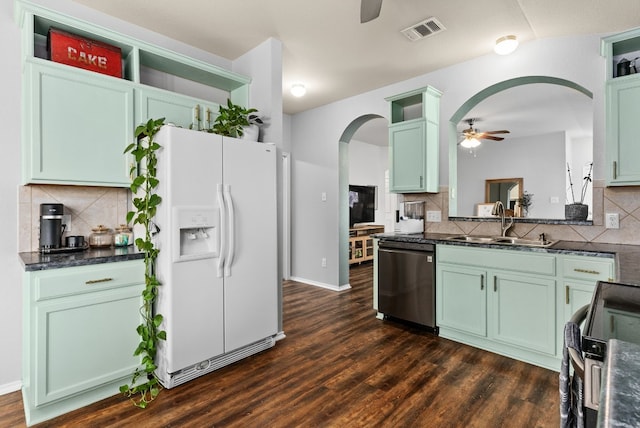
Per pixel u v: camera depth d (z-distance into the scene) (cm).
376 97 420
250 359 257
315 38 294
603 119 264
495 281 267
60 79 207
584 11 240
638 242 249
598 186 266
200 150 227
